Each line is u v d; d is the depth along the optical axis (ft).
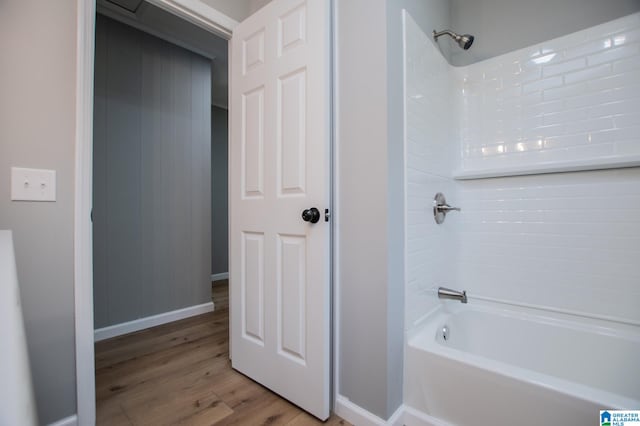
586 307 4.81
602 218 4.72
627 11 4.61
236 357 5.46
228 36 5.67
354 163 4.16
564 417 2.93
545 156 5.27
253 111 5.08
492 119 5.84
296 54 4.39
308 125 4.24
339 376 4.31
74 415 3.86
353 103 4.18
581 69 4.96
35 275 3.62
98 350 6.46
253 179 5.07
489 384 3.41
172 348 6.54
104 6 7.02
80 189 3.91
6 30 3.45
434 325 4.76
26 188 3.57
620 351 4.35
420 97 4.77
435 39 5.43
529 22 5.48
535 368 4.95
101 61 7.29
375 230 3.93
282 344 4.59
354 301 4.14
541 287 5.21
